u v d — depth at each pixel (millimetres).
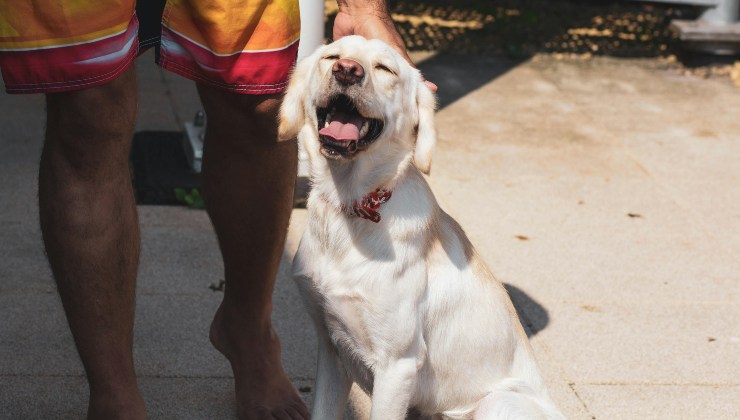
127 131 2535
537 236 4719
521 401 2654
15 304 3699
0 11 2357
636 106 7074
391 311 2521
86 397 3088
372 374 2707
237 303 2973
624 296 4113
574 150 6074
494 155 5895
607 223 4949
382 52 2486
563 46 8602
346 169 2512
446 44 8461
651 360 3559
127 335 2633
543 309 3941
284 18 2742
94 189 2492
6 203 4738
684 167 5875
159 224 4605
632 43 8797
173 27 2746
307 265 2641
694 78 7891
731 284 4293
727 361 3578
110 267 2527
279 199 2854
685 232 4891
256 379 2988
